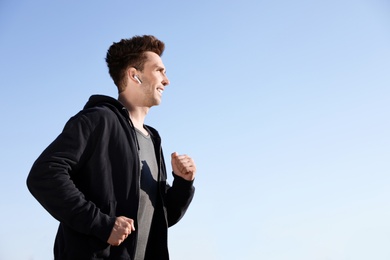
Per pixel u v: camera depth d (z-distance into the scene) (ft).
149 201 9.19
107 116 8.86
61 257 8.30
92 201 8.43
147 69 9.96
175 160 9.78
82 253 8.15
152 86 9.91
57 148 8.29
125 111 9.24
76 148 8.37
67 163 8.27
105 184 8.52
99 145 8.64
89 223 7.93
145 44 10.11
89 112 8.79
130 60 9.97
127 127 9.08
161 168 9.87
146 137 9.71
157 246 9.22
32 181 8.07
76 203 7.98
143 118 10.00
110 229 7.94
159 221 9.32
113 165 8.69
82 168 8.62
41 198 8.05
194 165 9.82
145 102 9.91
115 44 10.19
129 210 8.54
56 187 8.00
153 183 9.38
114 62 10.07
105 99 9.30
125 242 8.37
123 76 9.99
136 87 9.91
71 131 8.46
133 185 8.71
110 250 8.25
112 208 8.42
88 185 8.52
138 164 8.91
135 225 8.52
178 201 9.80
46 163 8.11
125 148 8.87
